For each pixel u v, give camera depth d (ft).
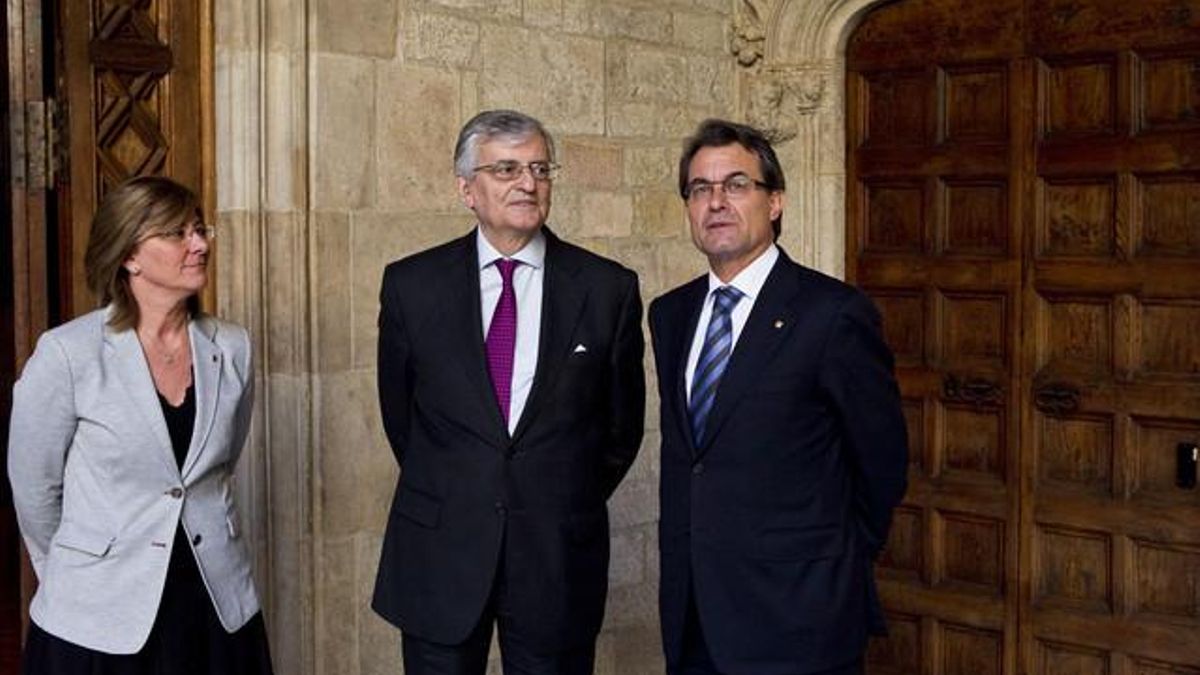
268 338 13.23
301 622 13.48
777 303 9.82
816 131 17.70
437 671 10.43
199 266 9.50
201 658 9.59
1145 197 15.29
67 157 12.44
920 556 17.17
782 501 9.69
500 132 10.27
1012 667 16.40
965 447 16.83
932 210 16.99
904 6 17.13
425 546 10.47
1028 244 16.16
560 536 10.42
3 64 20.68
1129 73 15.29
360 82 13.71
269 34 13.14
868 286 17.61
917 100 17.12
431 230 14.47
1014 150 16.22
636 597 17.13
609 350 10.75
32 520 9.48
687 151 10.05
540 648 10.43
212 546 9.60
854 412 9.71
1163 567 15.31
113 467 9.27
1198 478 15.01
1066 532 15.98
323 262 13.47
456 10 14.64
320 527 13.56
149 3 12.96
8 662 16.88
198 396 9.59
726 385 9.77
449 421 10.46
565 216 16.06
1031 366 16.16
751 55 17.93
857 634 9.85
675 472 10.12
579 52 16.06
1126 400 15.42
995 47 16.35
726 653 9.66
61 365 9.22
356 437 13.82
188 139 13.19
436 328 10.54
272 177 13.20
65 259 12.55
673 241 17.47
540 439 10.41
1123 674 15.58
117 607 9.20
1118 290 15.46
